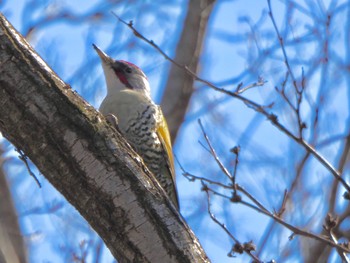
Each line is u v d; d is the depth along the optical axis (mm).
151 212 6301
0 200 13117
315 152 9281
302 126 9383
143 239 6211
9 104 6457
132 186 6371
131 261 6211
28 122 6457
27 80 6492
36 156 6523
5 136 6703
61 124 6453
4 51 6520
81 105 6613
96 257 11547
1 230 10266
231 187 9375
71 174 6414
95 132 6504
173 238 6246
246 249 8953
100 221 6340
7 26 6688
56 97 6520
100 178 6359
